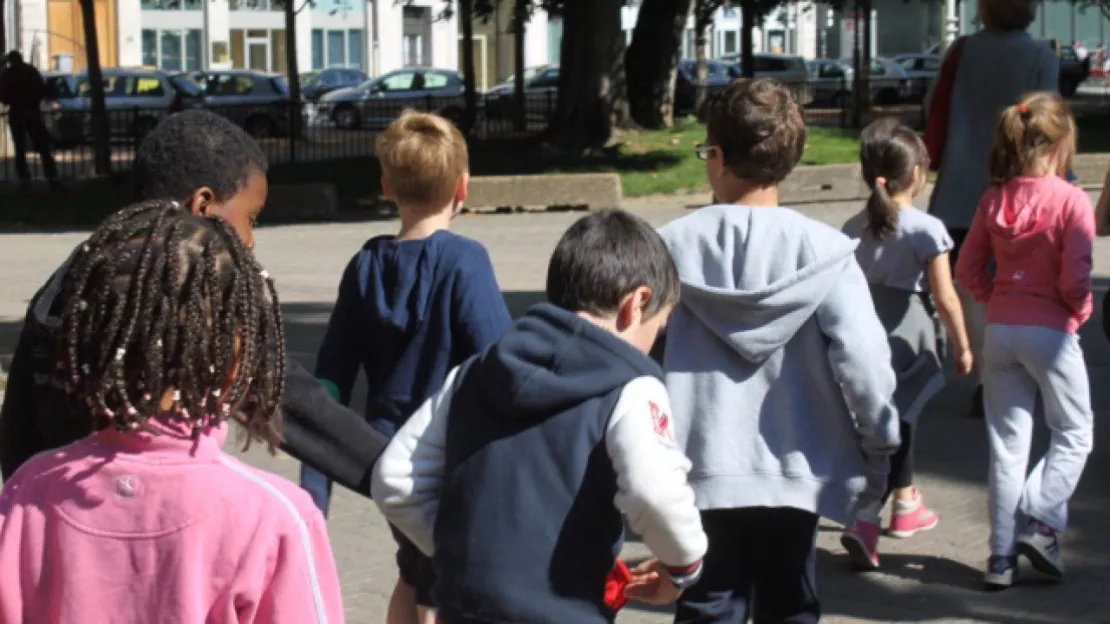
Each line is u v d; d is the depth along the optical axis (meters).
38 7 50.00
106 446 2.17
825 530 6.00
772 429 3.66
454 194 3.99
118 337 2.10
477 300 3.84
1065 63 45.00
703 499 3.64
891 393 3.63
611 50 25.61
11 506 2.17
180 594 2.11
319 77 41.75
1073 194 5.01
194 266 2.14
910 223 5.25
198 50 54.59
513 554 2.65
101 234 2.17
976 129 7.43
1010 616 5.02
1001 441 5.21
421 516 2.86
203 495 2.14
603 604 2.71
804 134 3.76
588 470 2.67
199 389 2.13
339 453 2.87
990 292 5.25
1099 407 7.97
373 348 3.91
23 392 2.59
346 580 5.42
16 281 13.56
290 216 19.05
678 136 25.94
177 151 2.88
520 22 27.38
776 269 3.63
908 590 5.29
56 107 30.56
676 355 3.73
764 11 28.11
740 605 3.78
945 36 42.09
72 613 2.11
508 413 2.72
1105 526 5.95
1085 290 5.01
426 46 58.78
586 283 2.79
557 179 19.12
